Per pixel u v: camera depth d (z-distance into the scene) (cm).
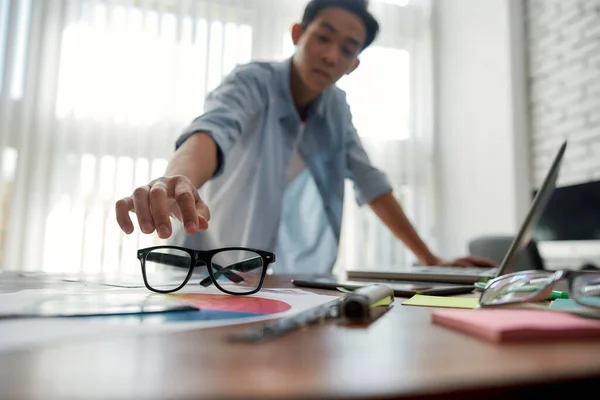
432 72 255
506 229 208
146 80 204
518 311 27
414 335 22
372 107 237
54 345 19
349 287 49
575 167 182
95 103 197
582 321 22
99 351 18
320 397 13
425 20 256
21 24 192
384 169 237
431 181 250
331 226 125
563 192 153
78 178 192
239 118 88
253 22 221
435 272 66
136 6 206
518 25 213
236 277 44
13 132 187
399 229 128
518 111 209
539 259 114
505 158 210
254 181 110
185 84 208
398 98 244
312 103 118
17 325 23
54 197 189
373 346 20
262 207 109
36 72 192
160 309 28
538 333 20
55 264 187
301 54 110
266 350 19
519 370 16
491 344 20
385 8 249
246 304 33
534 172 205
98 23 200
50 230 188
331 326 25
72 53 196
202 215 49
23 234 184
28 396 13
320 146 122
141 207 46
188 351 18
